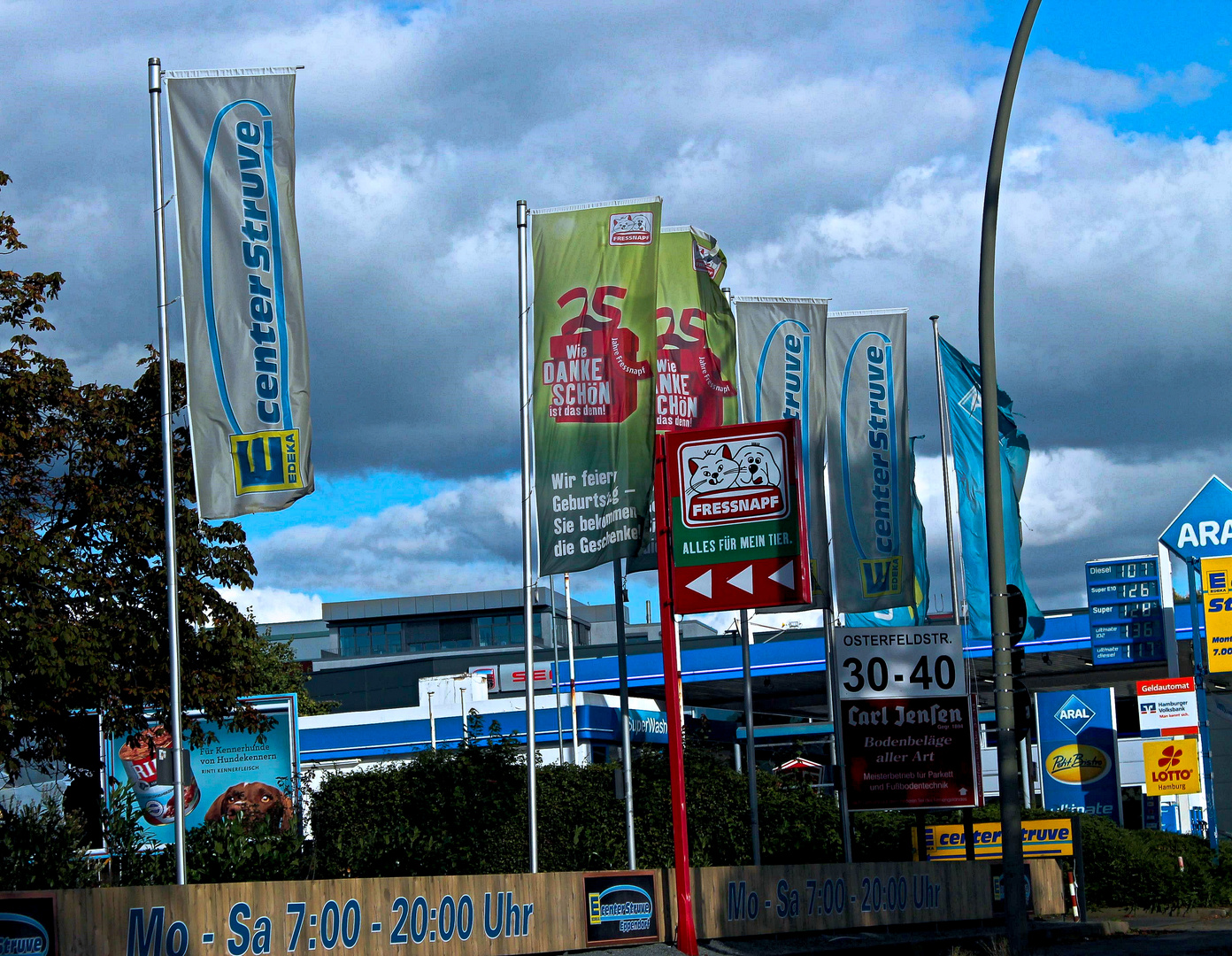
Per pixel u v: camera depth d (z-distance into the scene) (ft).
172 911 44.55
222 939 45.93
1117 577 147.13
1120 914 98.53
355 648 327.26
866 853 99.35
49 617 74.90
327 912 49.47
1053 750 134.31
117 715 79.36
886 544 87.76
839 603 87.71
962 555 109.50
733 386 75.46
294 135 59.26
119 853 60.64
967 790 78.95
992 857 86.07
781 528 59.72
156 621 80.43
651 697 195.21
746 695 84.53
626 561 76.64
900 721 79.66
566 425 67.36
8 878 53.83
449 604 326.03
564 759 146.00
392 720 155.43
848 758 79.46
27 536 73.92
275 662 186.80
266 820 68.03
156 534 78.95
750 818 95.66
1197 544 127.75
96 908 42.34
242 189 58.85
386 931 51.39
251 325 58.39
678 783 61.21
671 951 60.44
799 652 174.19
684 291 74.54
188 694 80.59
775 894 68.13
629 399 67.00
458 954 54.08
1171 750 118.62
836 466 88.48
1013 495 112.78
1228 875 113.09
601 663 186.29
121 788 63.10
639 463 66.59
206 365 57.98
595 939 59.88
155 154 59.93
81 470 79.61
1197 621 127.13
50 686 75.97
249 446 57.88
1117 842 102.58
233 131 59.06
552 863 88.84
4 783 85.92
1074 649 167.63
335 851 67.51
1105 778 132.57
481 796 83.30
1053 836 87.56
